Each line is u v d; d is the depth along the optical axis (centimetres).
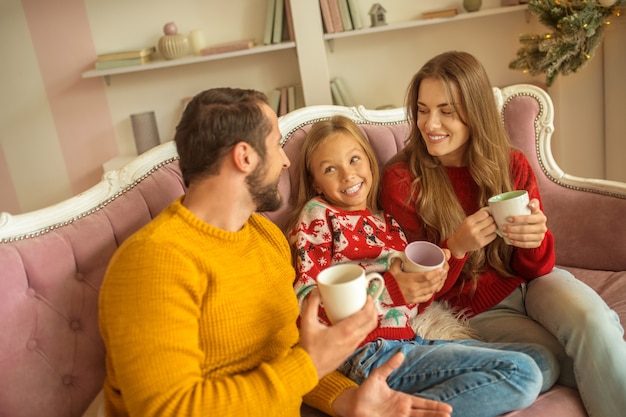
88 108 315
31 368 130
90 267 141
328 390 131
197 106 115
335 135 163
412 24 284
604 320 141
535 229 145
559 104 288
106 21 305
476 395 132
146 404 99
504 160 171
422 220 169
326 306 113
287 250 136
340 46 313
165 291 103
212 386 105
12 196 325
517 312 167
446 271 145
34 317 131
